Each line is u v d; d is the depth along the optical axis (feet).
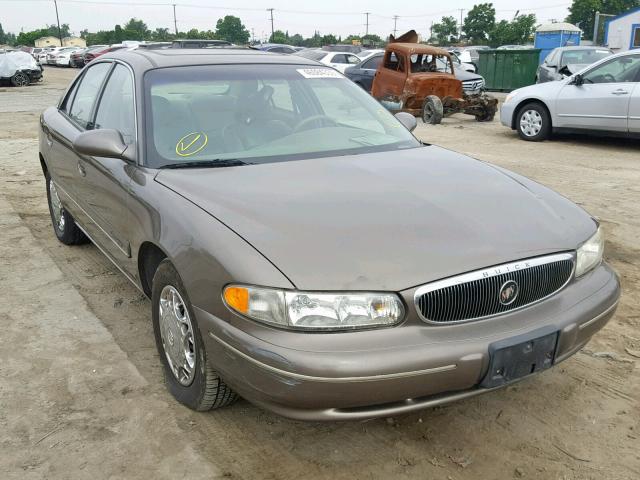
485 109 47.70
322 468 8.57
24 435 9.23
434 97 45.24
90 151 10.79
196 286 8.30
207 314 8.19
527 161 29.99
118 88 12.88
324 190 9.48
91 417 9.65
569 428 9.43
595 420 9.62
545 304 8.55
